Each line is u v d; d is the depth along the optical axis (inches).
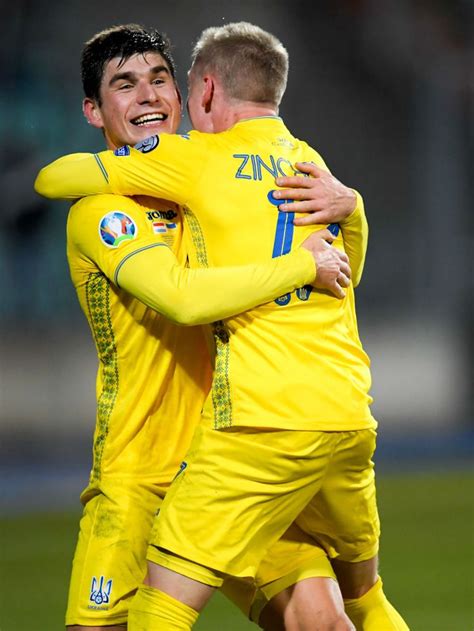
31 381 1841.8
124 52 511.5
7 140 2003.0
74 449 1854.1
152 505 484.7
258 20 2316.7
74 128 2085.4
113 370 490.3
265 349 442.6
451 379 2234.3
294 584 480.7
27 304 1926.7
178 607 434.0
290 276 442.9
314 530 484.7
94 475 494.3
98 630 472.7
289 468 438.6
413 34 2413.9
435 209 2326.5
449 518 1272.1
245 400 437.7
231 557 437.7
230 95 483.2
